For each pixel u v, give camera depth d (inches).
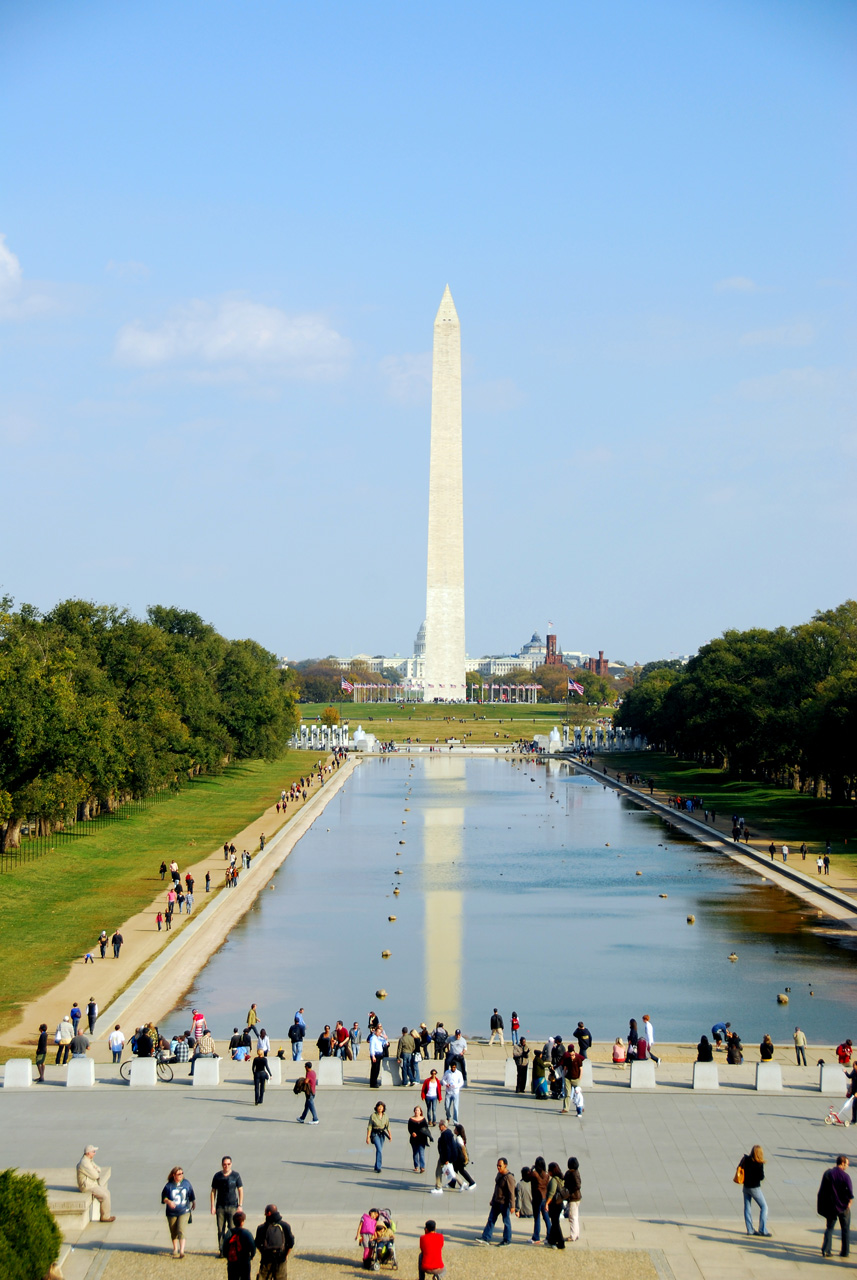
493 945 3267.7
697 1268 1314.0
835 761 5290.4
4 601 4116.6
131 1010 2559.1
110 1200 1471.5
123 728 4928.6
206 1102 1867.6
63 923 3312.0
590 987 2844.5
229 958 3125.0
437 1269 1254.9
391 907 3804.1
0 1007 2516.0
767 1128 1749.5
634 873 4419.3
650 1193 1519.4
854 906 3678.6
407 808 6505.9
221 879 4074.8
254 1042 2297.0
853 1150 1662.2
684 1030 2502.5
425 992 2800.2
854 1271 1309.1
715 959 3110.2
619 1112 1819.6
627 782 7642.7
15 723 3656.5
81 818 5201.8
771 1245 1373.0
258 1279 1217.4
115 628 5757.9
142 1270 1300.4
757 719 6609.3
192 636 7834.6
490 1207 1457.9
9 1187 1212.5
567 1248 1362.0
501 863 4662.9
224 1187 1344.7
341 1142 1692.9
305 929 3474.4
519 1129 1745.8
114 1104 1855.3
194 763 6565.0
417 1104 1855.3
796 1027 2524.6
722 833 5187.0
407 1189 1535.4
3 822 3956.7
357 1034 2250.2
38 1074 1998.0
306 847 5078.7
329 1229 1412.4
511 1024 2475.4
